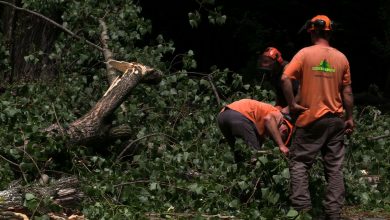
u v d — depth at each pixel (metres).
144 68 10.98
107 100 10.61
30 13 14.04
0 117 10.27
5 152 9.52
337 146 9.28
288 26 25.44
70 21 13.46
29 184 9.09
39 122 10.23
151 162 10.02
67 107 11.81
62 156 9.82
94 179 9.29
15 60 14.33
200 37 24.02
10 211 8.72
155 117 11.75
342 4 25.72
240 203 9.15
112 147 10.63
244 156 9.58
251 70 21.81
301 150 9.25
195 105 12.35
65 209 9.11
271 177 9.17
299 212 9.06
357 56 26.73
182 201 9.48
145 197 9.27
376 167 11.02
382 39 26.42
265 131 9.75
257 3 24.64
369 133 12.12
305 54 9.17
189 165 10.89
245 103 9.86
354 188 10.64
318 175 11.09
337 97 9.22
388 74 24.75
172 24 23.78
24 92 11.62
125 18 13.45
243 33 23.72
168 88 12.27
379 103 22.23
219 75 12.63
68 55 13.15
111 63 11.12
